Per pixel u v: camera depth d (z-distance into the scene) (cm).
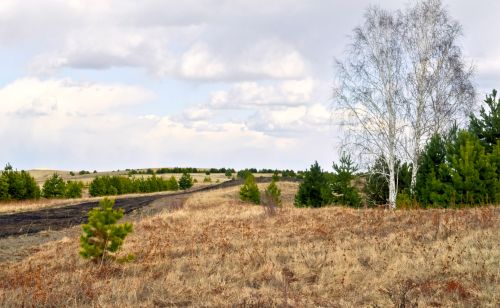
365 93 2381
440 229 1220
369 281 896
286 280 946
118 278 1074
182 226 1831
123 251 1395
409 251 1058
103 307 818
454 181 1620
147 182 7138
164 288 933
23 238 1958
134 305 828
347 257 1068
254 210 2294
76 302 855
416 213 1572
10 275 1141
